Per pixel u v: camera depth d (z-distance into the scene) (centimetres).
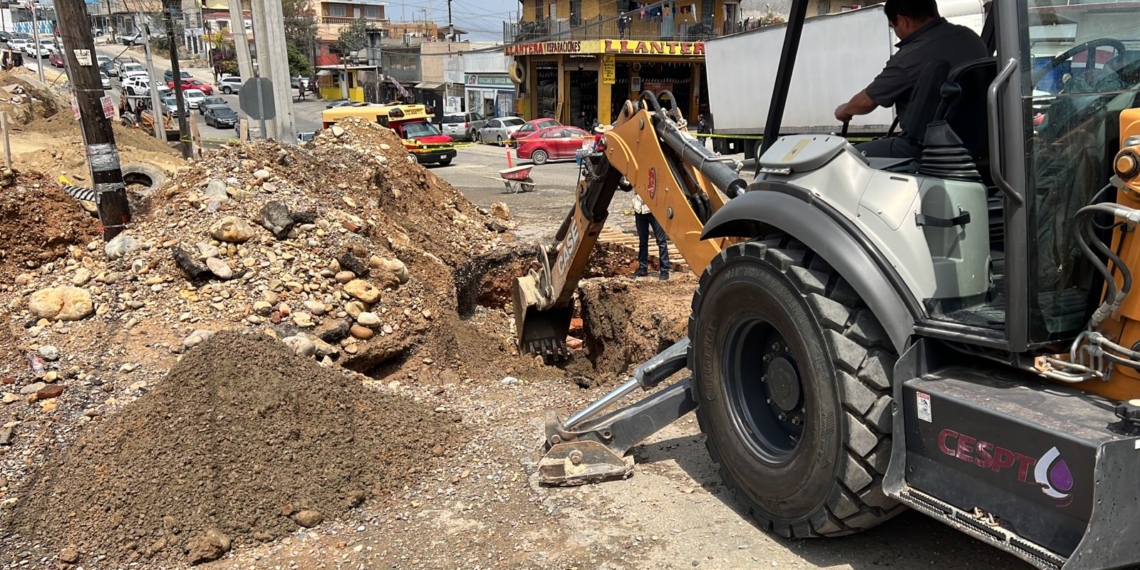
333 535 392
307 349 617
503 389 605
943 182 303
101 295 659
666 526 376
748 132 1828
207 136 3828
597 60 4034
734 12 3547
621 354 802
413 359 685
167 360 593
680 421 507
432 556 368
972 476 269
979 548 344
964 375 292
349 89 6712
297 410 444
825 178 326
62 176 1401
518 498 414
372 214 890
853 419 299
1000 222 352
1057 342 270
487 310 952
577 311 903
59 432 498
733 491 381
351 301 685
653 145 503
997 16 257
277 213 721
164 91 4934
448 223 1084
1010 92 254
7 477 446
